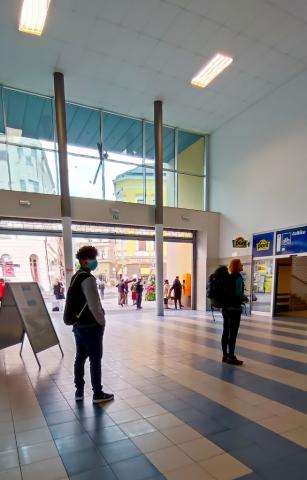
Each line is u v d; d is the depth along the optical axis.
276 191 8.73
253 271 9.52
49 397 2.92
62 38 6.91
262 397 2.89
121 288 12.01
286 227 8.39
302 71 8.01
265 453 1.99
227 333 4.05
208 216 10.92
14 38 6.87
